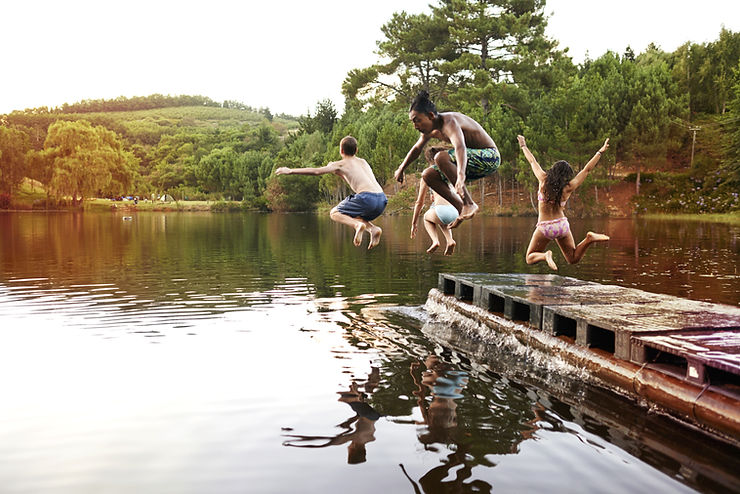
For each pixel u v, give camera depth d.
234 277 14.10
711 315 6.27
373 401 5.29
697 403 4.52
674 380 4.87
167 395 5.38
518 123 52.53
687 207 47.34
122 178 98.56
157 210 92.94
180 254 20.12
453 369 6.43
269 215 71.31
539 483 3.65
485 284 8.68
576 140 50.91
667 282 12.48
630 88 51.84
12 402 5.17
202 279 13.71
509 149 51.28
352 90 58.78
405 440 4.37
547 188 6.34
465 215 5.64
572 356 6.20
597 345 6.18
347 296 11.34
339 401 5.28
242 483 3.64
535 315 7.14
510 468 3.87
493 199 58.75
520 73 54.41
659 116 50.88
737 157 43.12
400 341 7.73
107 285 12.66
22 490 3.56
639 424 4.73
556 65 58.56
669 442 4.35
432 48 59.22
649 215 48.12
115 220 53.03
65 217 59.22
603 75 59.12
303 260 18.06
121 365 6.39
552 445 4.29
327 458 4.03
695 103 58.75
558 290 8.11
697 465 3.94
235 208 90.44
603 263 16.28
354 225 5.49
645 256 18.05
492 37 55.94
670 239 24.70
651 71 53.59
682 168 56.66
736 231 29.61
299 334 8.05
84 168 83.12
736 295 10.73
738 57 57.62
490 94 51.84
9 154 85.12
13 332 8.02
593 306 6.85
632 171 58.81
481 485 3.62
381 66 58.28
